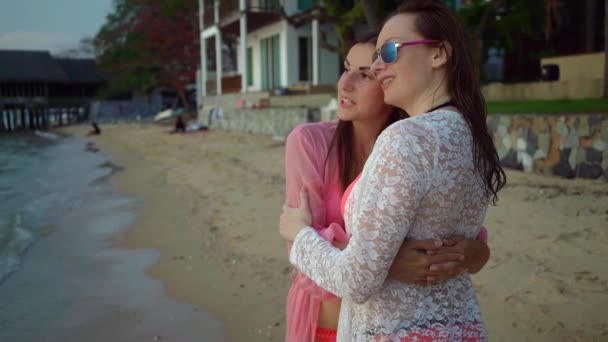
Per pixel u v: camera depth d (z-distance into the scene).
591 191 6.80
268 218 7.90
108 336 4.56
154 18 41.38
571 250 4.85
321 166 2.00
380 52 1.66
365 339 1.58
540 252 4.89
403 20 1.62
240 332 4.37
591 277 4.22
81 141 35.38
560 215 5.92
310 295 2.00
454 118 1.54
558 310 3.77
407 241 1.52
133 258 6.90
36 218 10.20
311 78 22.92
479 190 1.58
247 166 13.22
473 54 1.63
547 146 8.20
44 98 60.16
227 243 6.94
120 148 26.41
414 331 1.53
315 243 1.65
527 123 8.55
